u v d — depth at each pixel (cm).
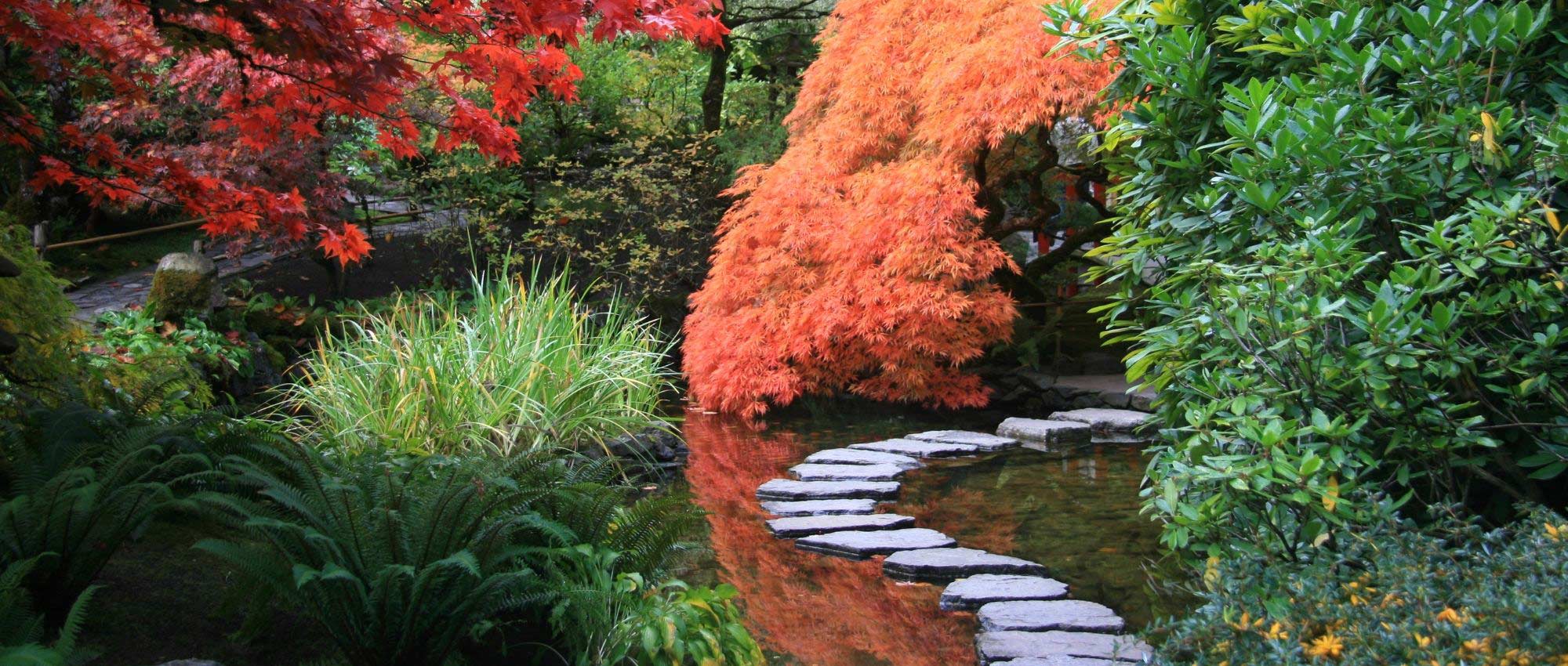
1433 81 308
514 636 349
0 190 1196
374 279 1262
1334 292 294
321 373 728
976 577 455
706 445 817
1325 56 346
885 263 920
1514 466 306
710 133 1427
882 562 496
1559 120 284
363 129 1073
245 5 307
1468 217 305
